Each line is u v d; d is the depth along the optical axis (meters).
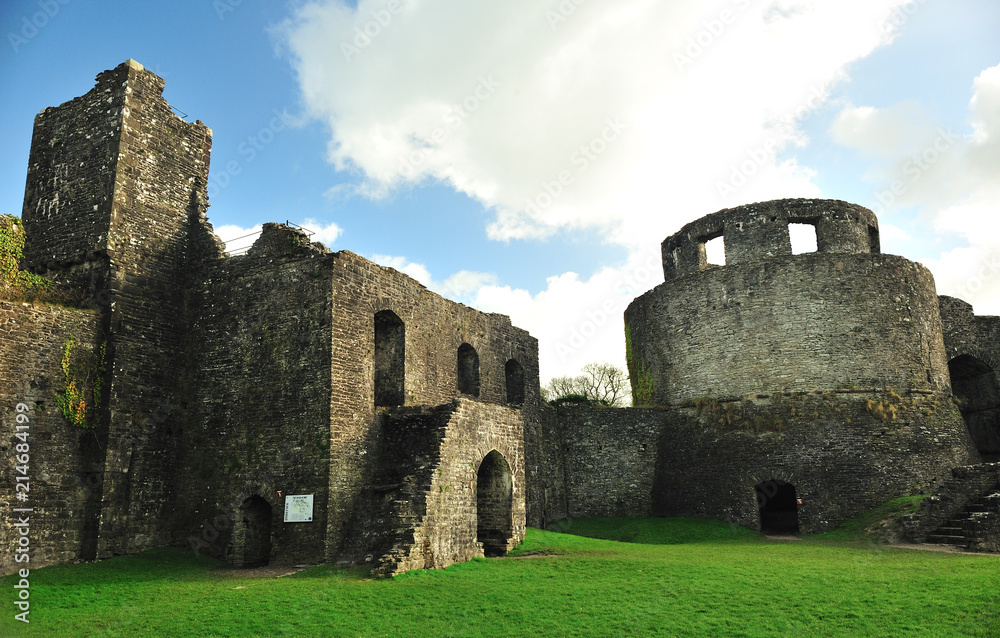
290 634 11.06
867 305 29.83
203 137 26.00
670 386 33.91
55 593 15.51
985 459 36.25
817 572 15.47
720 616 11.67
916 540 21.59
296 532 19.88
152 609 13.23
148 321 22.75
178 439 22.81
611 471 33.34
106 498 20.38
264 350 22.22
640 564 17.14
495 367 29.50
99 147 23.30
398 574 15.79
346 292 21.69
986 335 37.25
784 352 29.91
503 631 11.06
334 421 20.34
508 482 22.19
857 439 27.22
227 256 24.14
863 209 33.28
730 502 27.95
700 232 34.50
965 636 9.99
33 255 23.50
